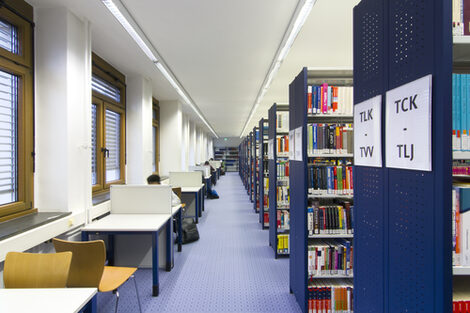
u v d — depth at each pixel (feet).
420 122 2.88
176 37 11.25
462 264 3.31
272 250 12.92
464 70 4.57
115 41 11.41
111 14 9.37
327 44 12.24
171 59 13.79
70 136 9.07
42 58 8.93
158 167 23.54
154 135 23.41
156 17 9.62
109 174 14.97
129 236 10.86
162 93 21.24
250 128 49.21
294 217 8.37
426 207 2.86
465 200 3.30
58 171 8.90
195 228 14.44
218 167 49.83
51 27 8.91
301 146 7.50
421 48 2.93
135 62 13.96
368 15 4.13
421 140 2.87
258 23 10.09
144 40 11.14
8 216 7.66
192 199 19.38
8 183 8.01
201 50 12.62
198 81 17.81
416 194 3.02
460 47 3.62
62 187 8.91
